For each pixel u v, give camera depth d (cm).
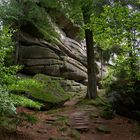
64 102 1773
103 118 1505
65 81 2286
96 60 3019
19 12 1827
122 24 1144
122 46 1298
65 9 1778
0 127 1015
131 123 1461
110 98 1698
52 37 2344
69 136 1188
